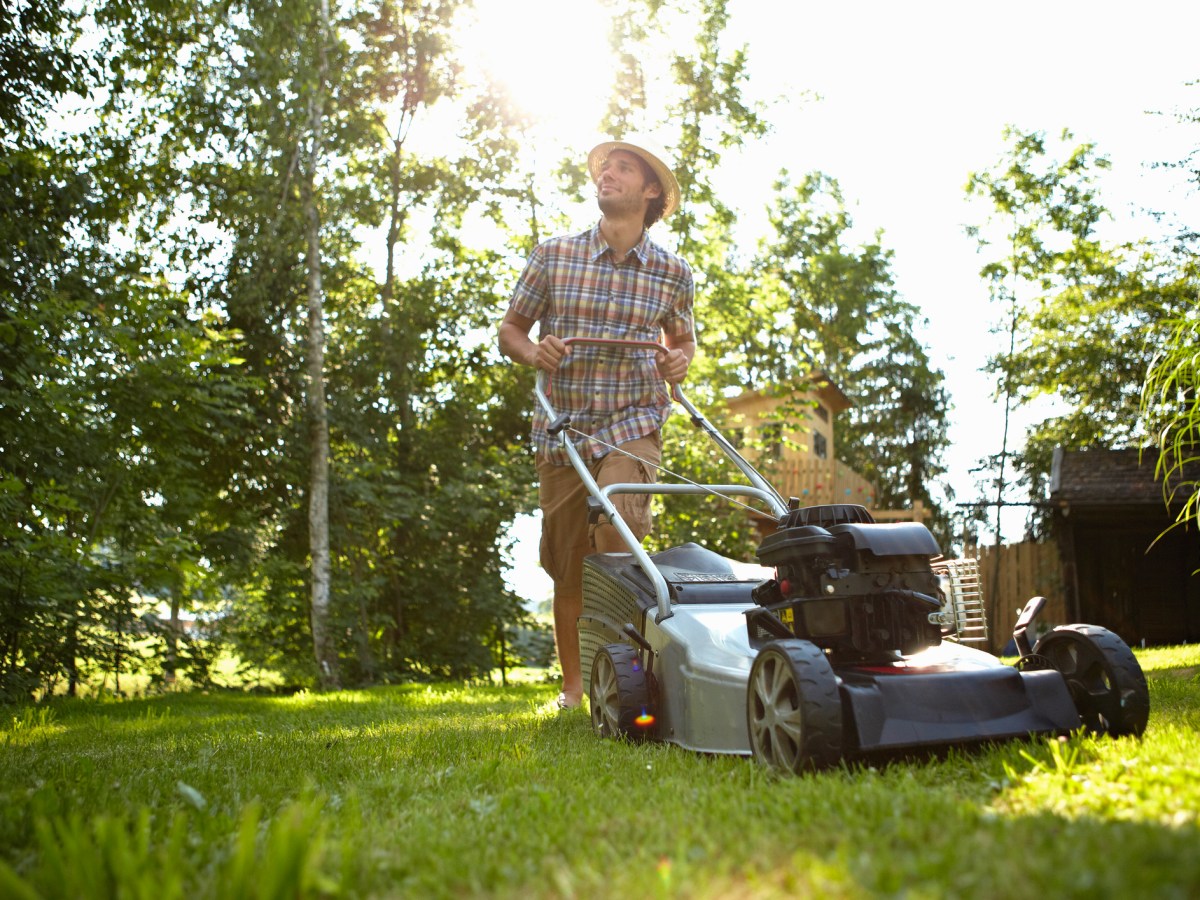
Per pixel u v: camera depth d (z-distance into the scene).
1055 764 2.51
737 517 15.65
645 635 3.80
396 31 16.11
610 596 4.19
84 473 9.32
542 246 5.12
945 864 1.57
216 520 14.28
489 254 17.64
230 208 12.74
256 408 13.39
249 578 13.51
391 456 16.09
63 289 9.79
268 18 11.89
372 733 4.41
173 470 10.72
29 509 8.21
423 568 16.34
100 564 9.54
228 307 13.03
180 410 9.95
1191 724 3.18
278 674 14.85
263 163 12.33
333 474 14.25
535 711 5.32
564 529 5.16
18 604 8.20
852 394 33.59
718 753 3.21
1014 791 2.23
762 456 16.58
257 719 5.71
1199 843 1.59
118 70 11.55
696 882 1.58
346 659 14.72
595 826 2.09
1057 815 1.92
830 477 16.95
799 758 2.61
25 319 7.95
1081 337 17.38
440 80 16.56
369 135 14.68
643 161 5.00
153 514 10.70
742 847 1.81
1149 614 16.75
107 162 12.03
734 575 4.12
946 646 3.32
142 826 1.82
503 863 1.84
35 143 10.64
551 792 2.51
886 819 1.94
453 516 15.72
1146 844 1.60
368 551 15.71
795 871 1.62
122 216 12.38
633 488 4.24
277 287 13.30
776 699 2.82
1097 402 17.78
